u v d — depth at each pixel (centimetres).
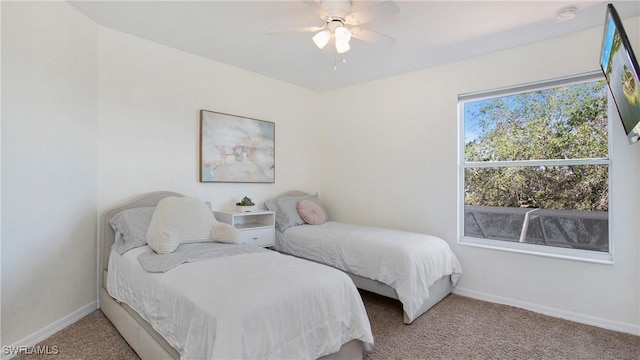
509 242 297
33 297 205
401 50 294
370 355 197
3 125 186
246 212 326
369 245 275
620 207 238
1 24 184
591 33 250
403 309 252
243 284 155
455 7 218
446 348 207
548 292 266
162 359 159
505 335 225
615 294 238
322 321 161
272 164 386
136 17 240
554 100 276
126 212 247
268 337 136
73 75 232
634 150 233
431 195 337
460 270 303
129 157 272
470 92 312
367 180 394
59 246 223
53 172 218
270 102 388
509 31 254
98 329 224
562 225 271
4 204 188
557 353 202
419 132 348
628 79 167
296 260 204
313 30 216
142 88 279
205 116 318
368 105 395
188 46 294
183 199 260
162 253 206
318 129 449
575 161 264
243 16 236
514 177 296
